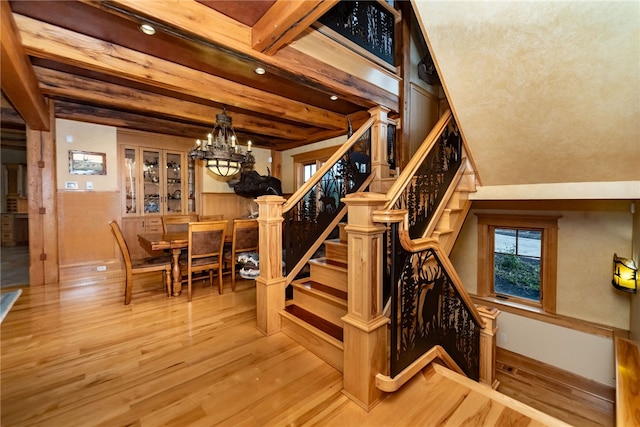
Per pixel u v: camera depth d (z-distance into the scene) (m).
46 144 3.66
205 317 2.71
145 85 3.23
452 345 2.10
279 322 2.41
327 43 2.78
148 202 4.90
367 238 1.52
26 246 6.82
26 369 1.85
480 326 2.55
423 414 1.46
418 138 4.27
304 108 3.89
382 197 1.55
